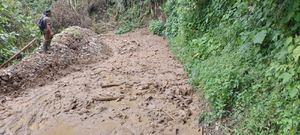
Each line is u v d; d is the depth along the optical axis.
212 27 9.27
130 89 7.94
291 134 3.97
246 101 5.27
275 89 4.85
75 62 10.47
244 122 4.94
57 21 17.16
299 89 4.24
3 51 10.44
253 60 5.94
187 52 9.46
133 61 10.68
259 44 5.84
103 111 6.85
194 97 6.99
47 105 7.26
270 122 4.50
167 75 8.70
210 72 6.81
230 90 5.79
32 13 17.14
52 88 8.31
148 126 6.09
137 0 18.95
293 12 4.98
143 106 6.93
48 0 19.45
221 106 5.63
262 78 5.36
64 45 10.88
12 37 11.19
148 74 8.98
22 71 8.80
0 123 6.59
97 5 20.11
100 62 11.04
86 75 9.30
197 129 5.79
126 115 6.59
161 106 6.83
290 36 4.69
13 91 8.16
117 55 12.00
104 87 8.19
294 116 4.10
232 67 6.23
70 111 6.90
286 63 4.71
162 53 11.54
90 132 6.08
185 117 6.23
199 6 10.30
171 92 7.39
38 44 12.24
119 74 9.23
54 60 9.83
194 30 10.27
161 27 15.57
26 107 7.23
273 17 5.56
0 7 12.05
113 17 19.38
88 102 7.25
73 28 12.88
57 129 6.27
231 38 7.30
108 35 17.03
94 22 19.12
